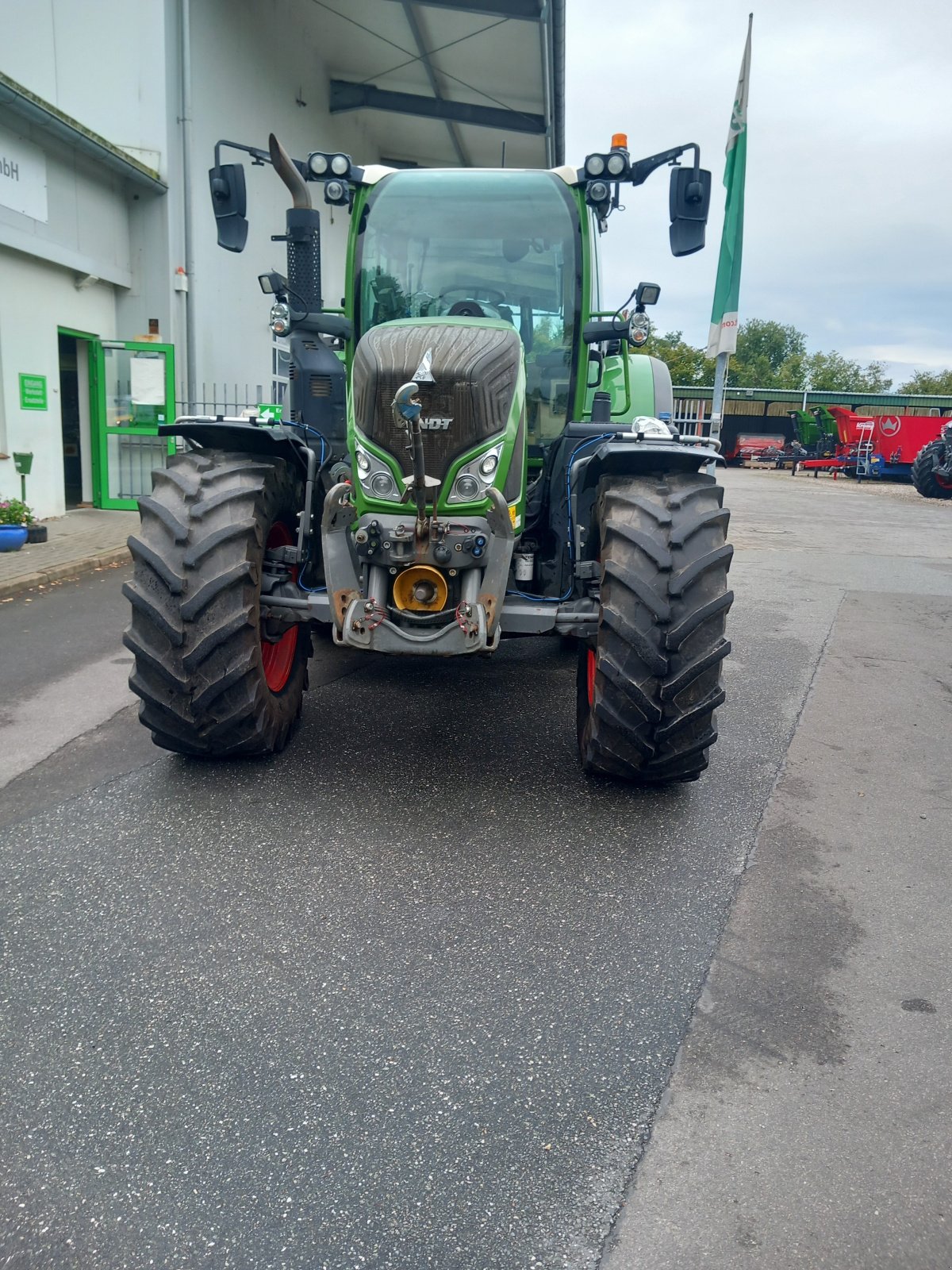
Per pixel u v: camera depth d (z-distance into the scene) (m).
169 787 3.67
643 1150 1.96
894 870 3.24
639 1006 2.43
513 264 4.45
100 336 11.06
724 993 2.50
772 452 32.28
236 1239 1.74
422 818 3.46
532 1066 2.20
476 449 3.41
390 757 4.04
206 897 2.87
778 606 7.92
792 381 74.44
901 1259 1.73
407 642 3.45
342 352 5.31
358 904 2.86
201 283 11.73
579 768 4.00
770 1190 1.88
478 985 2.48
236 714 3.58
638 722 3.41
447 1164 1.92
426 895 2.93
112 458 11.41
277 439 3.78
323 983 2.47
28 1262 1.69
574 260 4.43
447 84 14.03
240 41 12.13
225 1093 2.08
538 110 14.47
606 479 3.74
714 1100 2.11
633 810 3.62
